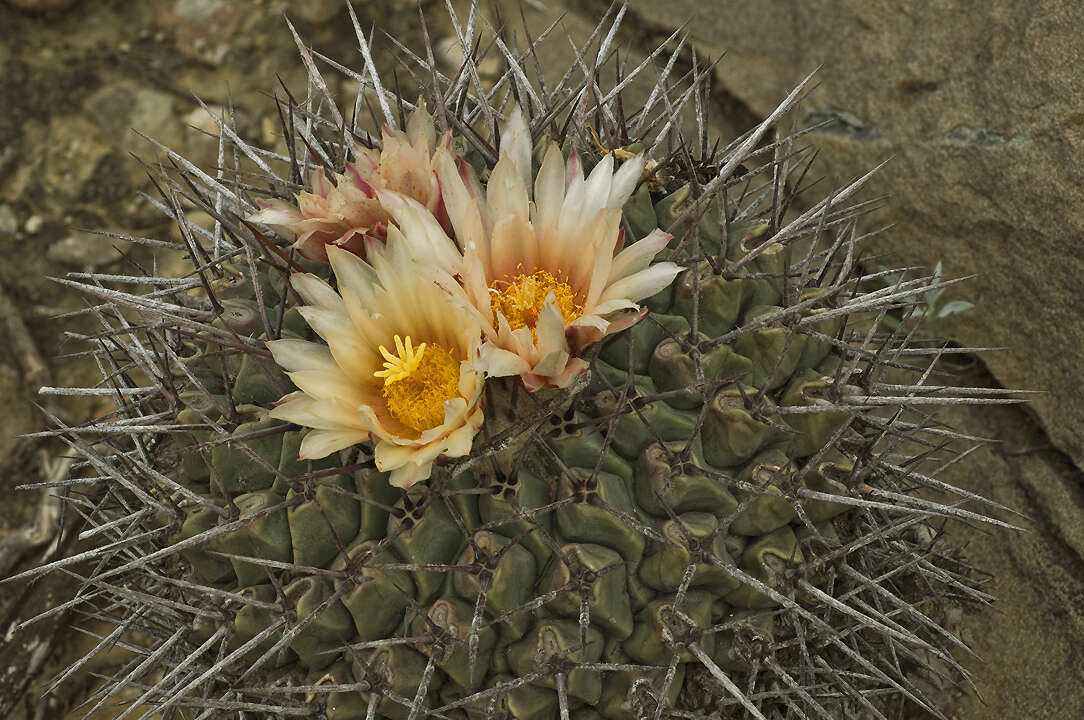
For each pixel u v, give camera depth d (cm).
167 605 44
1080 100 54
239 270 47
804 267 47
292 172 47
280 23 74
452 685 44
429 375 43
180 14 74
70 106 70
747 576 42
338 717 43
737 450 44
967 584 51
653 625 43
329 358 43
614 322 42
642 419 43
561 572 43
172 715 47
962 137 57
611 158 43
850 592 45
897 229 59
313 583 43
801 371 45
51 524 58
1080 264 54
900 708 52
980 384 57
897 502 47
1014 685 52
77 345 63
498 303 43
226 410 45
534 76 68
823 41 62
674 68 68
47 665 56
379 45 73
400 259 43
